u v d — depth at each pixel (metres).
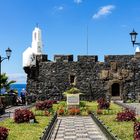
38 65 52.56
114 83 51.66
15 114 29.75
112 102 49.25
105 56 51.88
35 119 30.45
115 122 28.62
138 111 36.38
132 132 23.06
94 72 51.94
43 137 19.83
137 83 51.53
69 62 52.19
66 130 26.16
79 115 36.41
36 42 57.38
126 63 51.69
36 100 52.34
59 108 39.09
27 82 52.62
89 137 22.81
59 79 52.25
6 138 20.06
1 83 50.84
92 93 51.81
